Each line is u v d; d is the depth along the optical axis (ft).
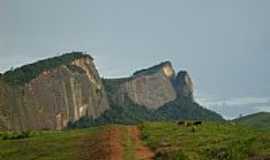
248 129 197.26
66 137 212.23
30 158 169.07
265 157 102.22
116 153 147.33
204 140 157.38
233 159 112.88
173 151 135.23
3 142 223.10
